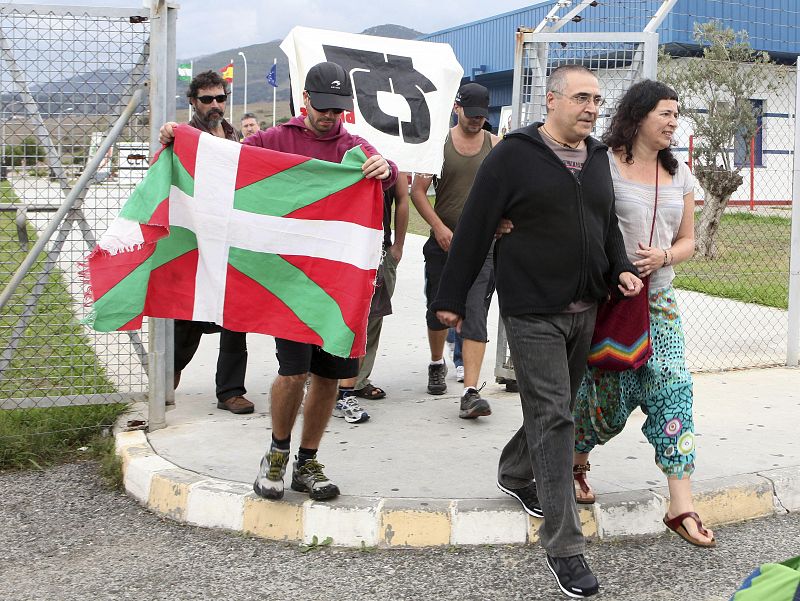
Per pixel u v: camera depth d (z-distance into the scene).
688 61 13.71
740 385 6.91
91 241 5.69
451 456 5.16
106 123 5.61
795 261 7.56
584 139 3.98
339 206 4.32
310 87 4.34
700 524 4.07
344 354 4.20
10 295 5.59
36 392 5.86
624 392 4.26
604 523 4.41
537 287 3.82
